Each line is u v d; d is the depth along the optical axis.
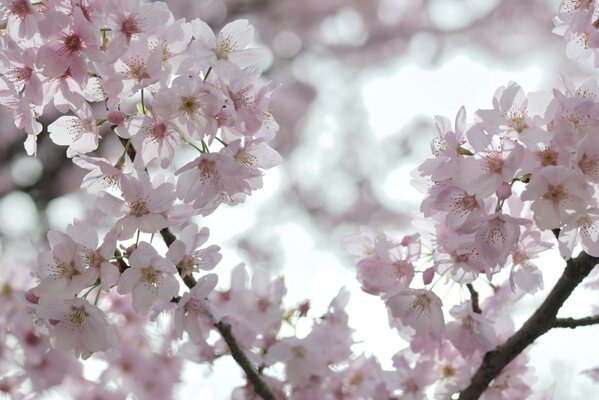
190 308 1.29
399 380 1.42
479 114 1.26
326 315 1.47
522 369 1.39
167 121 1.24
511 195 1.28
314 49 3.13
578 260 1.31
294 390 1.47
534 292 1.33
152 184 1.26
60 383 1.60
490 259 1.26
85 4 1.24
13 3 1.25
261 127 1.28
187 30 1.27
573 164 1.23
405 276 1.32
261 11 2.90
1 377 1.58
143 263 1.25
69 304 1.26
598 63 1.31
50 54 1.24
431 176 1.26
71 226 1.26
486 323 1.35
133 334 1.61
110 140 2.38
